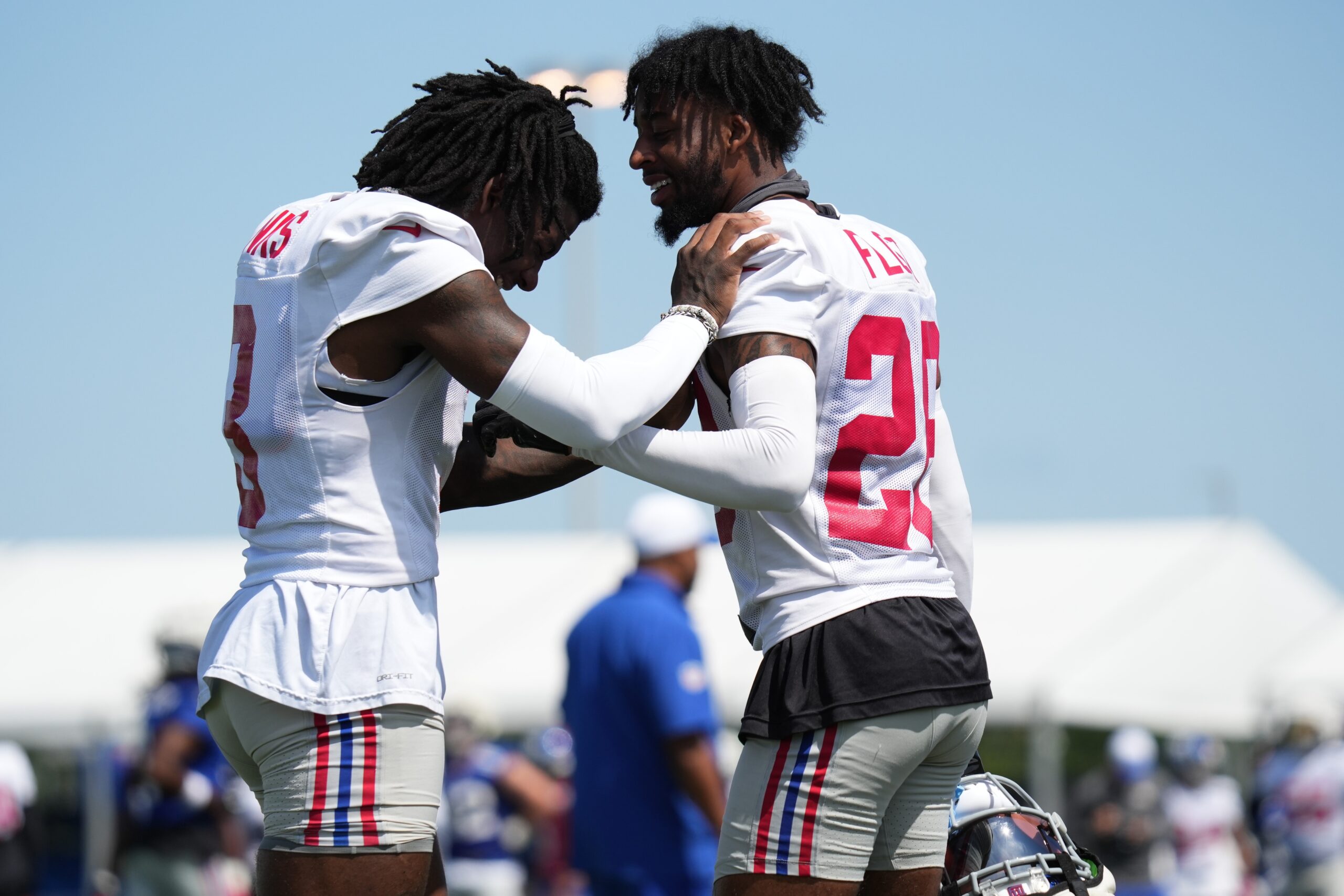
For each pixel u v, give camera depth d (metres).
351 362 8.51
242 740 8.63
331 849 8.23
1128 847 42.84
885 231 9.74
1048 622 54.69
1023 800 10.70
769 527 8.98
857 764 8.64
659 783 16.72
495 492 10.66
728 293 8.84
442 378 8.98
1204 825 44.56
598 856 16.94
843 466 8.96
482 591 58.25
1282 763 42.41
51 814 53.38
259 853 8.54
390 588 8.55
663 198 9.82
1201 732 51.78
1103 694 50.09
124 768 28.09
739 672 46.00
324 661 8.28
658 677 16.53
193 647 25.62
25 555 62.53
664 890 16.61
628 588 17.48
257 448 8.72
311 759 8.26
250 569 8.73
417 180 8.99
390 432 8.65
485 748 34.97
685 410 9.45
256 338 8.69
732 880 8.96
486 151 9.05
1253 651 53.50
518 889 35.44
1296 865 41.47
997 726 51.53
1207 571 56.00
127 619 57.53
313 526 8.52
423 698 8.40
